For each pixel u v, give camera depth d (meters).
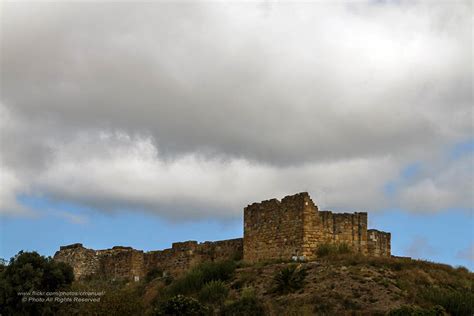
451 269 75.50
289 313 60.91
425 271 72.31
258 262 78.12
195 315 63.03
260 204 81.50
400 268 72.19
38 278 72.69
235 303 65.25
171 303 64.31
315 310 61.56
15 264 74.00
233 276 74.75
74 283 80.94
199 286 74.12
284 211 78.38
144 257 95.00
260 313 62.72
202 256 88.12
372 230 79.62
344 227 78.06
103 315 66.19
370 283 65.94
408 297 63.44
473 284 71.44
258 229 80.81
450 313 62.16
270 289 68.62
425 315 56.88
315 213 76.88
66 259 100.12
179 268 89.00
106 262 99.38
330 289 65.75
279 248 77.75
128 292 75.81
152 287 81.44
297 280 68.12
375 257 75.25
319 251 75.50
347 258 73.50
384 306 61.25
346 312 60.41
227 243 86.38
